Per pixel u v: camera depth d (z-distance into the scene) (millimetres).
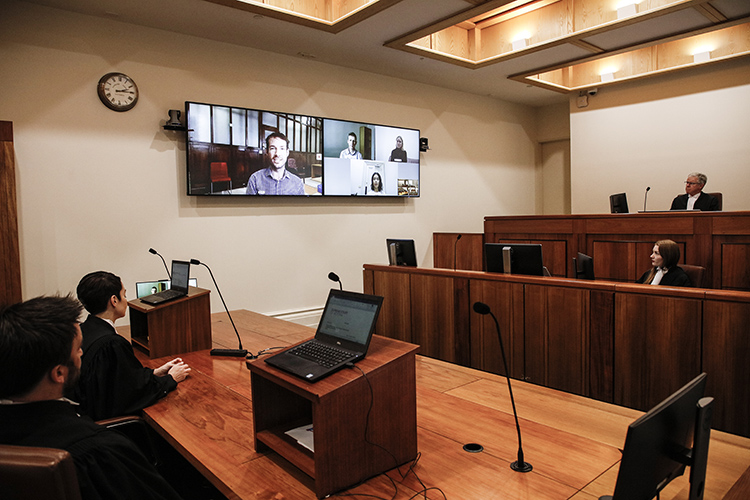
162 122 4703
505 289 3338
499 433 1866
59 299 1170
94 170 4363
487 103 7723
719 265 4086
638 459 1103
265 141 5234
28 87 4051
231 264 5164
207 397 2225
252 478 1530
